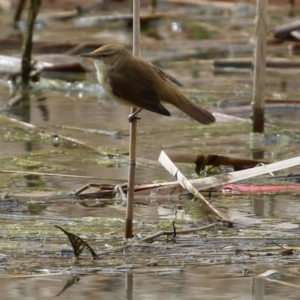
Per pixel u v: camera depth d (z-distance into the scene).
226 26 25.31
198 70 20.50
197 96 17.64
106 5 28.36
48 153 13.36
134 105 9.38
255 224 9.80
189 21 25.98
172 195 10.96
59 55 20.73
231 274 8.35
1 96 17.95
